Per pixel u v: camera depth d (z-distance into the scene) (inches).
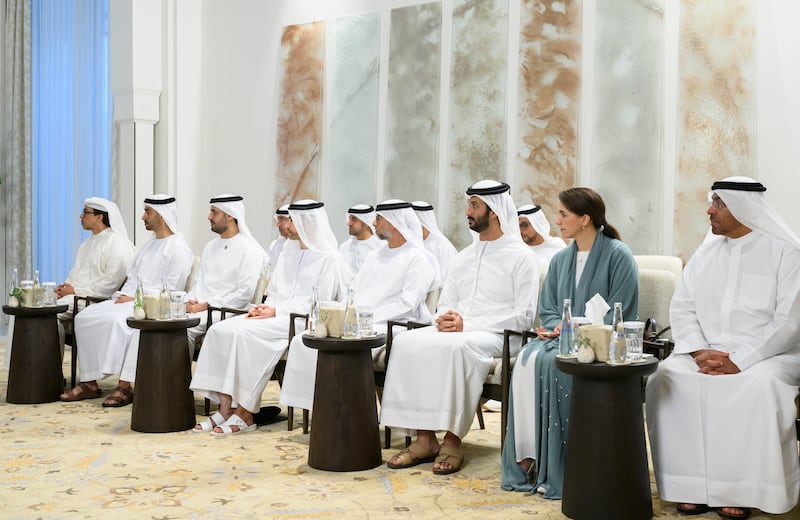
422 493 153.3
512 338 176.2
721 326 152.0
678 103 228.7
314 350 191.8
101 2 361.1
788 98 213.2
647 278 171.6
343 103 301.4
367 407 169.8
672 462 142.6
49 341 232.5
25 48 388.5
